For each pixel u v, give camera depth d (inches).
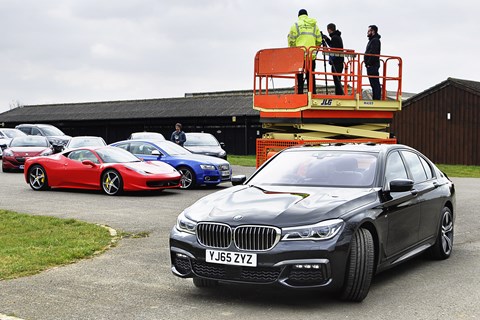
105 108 1791.3
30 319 207.2
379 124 494.6
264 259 213.0
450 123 1234.6
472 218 446.0
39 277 266.7
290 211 221.5
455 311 213.3
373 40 499.2
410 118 1293.1
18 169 911.7
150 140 707.4
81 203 532.4
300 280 211.8
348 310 215.5
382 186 253.1
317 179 260.8
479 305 220.8
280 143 451.2
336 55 466.3
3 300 230.4
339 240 213.2
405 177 279.4
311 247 210.5
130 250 328.2
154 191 637.9
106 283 257.1
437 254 301.7
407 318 205.8
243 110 1440.7
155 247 336.5
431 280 260.1
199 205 245.6
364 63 503.2
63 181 621.3
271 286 213.9
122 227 404.2
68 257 304.2
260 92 473.7
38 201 546.6
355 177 257.6
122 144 710.5
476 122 1197.1
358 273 219.5
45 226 398.9
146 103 1738.4
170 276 269.7
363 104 473.1
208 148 854.5
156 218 444.8
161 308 220.5
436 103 1255.5
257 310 217.0
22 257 302.7
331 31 518.3
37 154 873.5
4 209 493.0
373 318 205.9
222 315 211.3
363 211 228.8
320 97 442.0
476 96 1196.5
